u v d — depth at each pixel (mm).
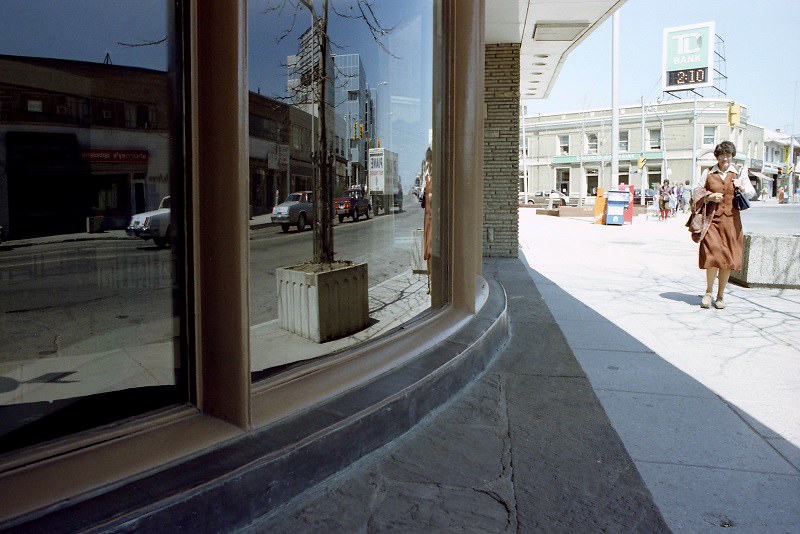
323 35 3605
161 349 2555
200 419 2449
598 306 6551
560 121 54938
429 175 5039
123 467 2055
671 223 23250
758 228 21219
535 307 6461
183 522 1938
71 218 2451
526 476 2646
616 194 21672
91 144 2451
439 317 4453
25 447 2072
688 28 61250
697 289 7672
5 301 2359
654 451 2939
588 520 2305
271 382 2867
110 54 2432
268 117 3174
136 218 2482
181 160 2461
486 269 9547
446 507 2371
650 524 2287
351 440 2668
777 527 2285
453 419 3295
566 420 3305
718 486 2598
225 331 2416
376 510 2330
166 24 2428
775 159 69125
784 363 4422
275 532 2150
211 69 2354
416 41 4785
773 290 7586
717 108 49781
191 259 2459
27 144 2330
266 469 2229
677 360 4500
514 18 9391
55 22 2352
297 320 3408
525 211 36938
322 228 3684
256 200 3131
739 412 3463
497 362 4402
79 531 1706
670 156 51000
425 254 4961
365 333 3932
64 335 2453
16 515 1742
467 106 4594
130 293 2533
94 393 2494
